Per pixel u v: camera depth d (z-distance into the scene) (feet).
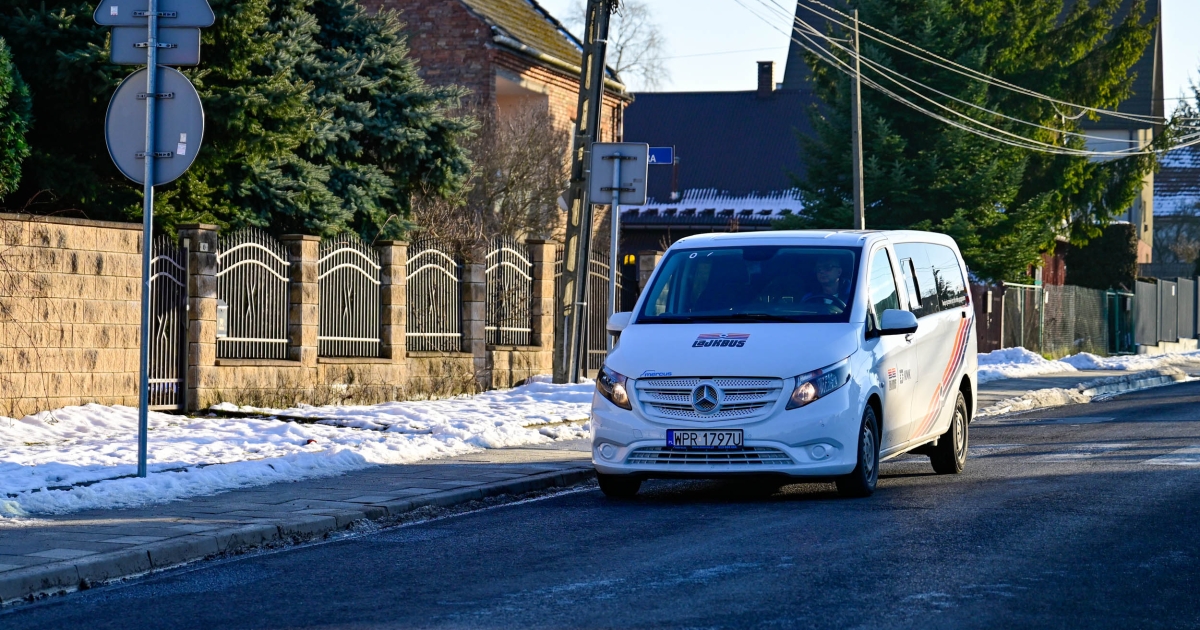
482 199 113.29
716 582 26.23
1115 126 240.73
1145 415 67.92
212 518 33.81
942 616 23.12
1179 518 33.47
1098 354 168.55
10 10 66.44
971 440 56.70
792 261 40.88
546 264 82.84
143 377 39.42
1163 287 195.83
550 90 132.05
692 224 184.65
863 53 145.07
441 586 26.55
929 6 144.56
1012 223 144.15
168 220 69.97
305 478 41.78
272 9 76.95
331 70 81.66
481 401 66.95
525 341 82.02
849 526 32.94
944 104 144.77
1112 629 22.25
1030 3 157.58
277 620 23.84
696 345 38.22
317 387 64.59
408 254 72.13
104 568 28.22
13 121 60.39
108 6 39.63
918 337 42.57
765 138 200.75
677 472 37.22
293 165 77.41
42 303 53.93
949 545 30.01
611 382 38.42
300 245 64.18
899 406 40.47
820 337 38.11
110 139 39.86
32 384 53.57
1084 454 49.11
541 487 42.11
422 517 36.42
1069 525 32.55
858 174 120.06
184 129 39.37
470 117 89.25
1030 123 156.04
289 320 64.18
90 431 52.01
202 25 39.27
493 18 127.95
